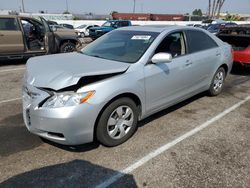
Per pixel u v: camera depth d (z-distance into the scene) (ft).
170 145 11.64
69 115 9.53
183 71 13.98
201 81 16.15
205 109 15.98
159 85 12.59
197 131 13.04
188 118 14.56
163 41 13.07
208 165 10.21
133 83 11.16
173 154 10.93
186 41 14.61
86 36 84.07
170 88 13.44
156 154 10.91
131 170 9.86
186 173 9.71
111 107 10.62
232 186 9.09
